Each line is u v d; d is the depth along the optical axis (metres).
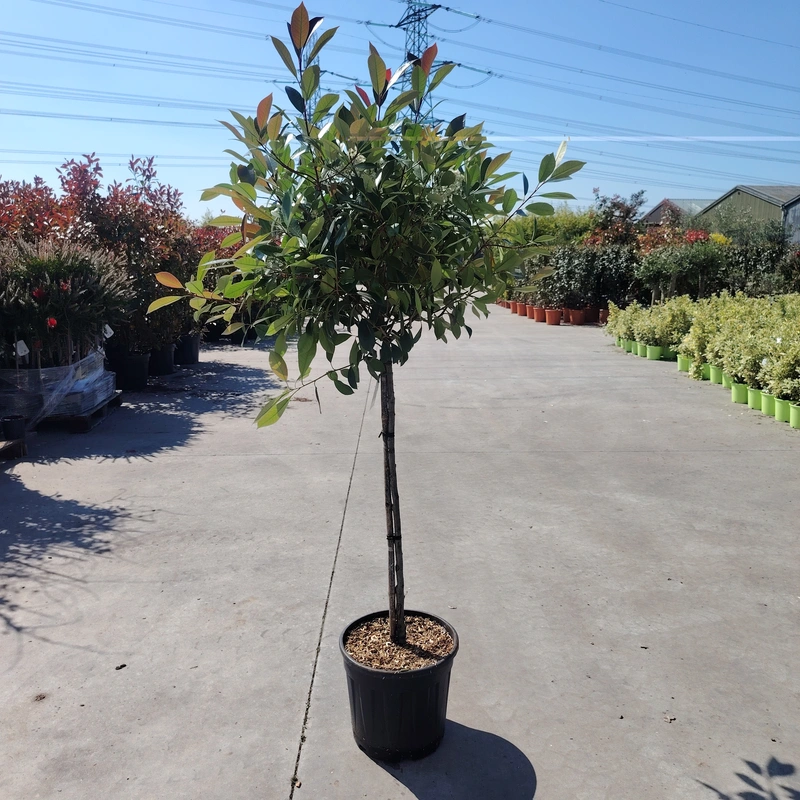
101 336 8.88
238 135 2.18
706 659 3.29
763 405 8.40
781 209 36.78
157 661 3.30
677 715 2.89
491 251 2.53
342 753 2.70
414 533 4.84
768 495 5.59
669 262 18.25
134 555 4.50
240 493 5.72
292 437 7.61
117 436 7.71
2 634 3.54
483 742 2.75
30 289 7.73
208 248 12.84
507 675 3.18
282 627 3.59
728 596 3.90
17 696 3.04
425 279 2.36
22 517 5.20
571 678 3.15
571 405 9.13
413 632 2.90
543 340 16.86
